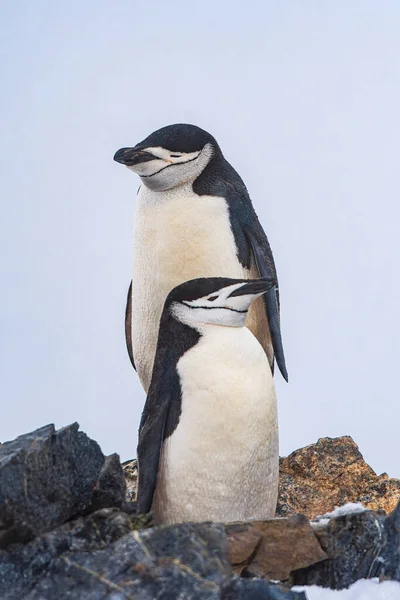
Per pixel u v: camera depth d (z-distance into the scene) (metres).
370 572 16.44
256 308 22.91
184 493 18.25
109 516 16.28
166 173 21.78
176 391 18.30
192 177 22.11
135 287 22.52
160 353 18.75
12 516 15.45
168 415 18.34
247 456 18.09
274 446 18.52
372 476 23.16
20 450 15.76
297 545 16.55
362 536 16.55
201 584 14.20
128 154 21.59
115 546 14.94
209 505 18.25
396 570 16.41
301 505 22.53
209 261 21.75
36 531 15.78
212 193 22.11
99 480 16.92
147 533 15.02
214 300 18.39
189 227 21.73
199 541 14.91
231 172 22.91
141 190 22.72
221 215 21.95
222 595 14.55
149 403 18.69
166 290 21.94
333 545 16.62
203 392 18.02
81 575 14.55
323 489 23.02
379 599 15.71
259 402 18.05
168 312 18.78
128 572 14.47
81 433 16.67
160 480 18.42
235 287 18.38
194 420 18.05
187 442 18.08
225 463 18.05
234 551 16.25
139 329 22.53
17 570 15.09
